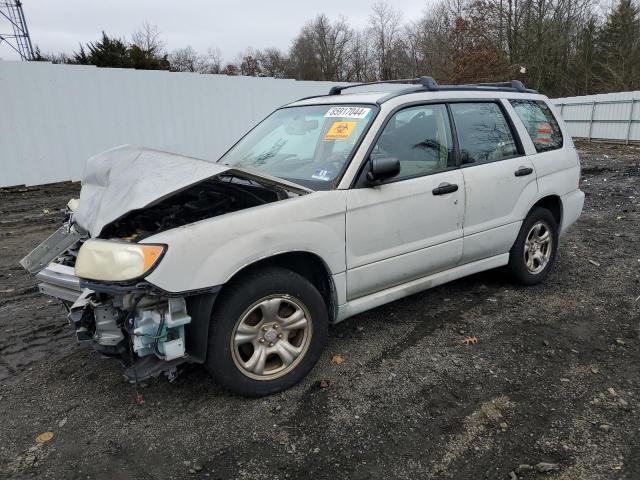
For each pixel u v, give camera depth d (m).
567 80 36.12
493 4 36.12
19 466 2.56
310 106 4.25
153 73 12.41
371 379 3.31
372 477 2.47
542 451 2.63
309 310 3.19
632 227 7.25
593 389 3.18
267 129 4.37
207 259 2.71
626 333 3.93
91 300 2.78
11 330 4.12
